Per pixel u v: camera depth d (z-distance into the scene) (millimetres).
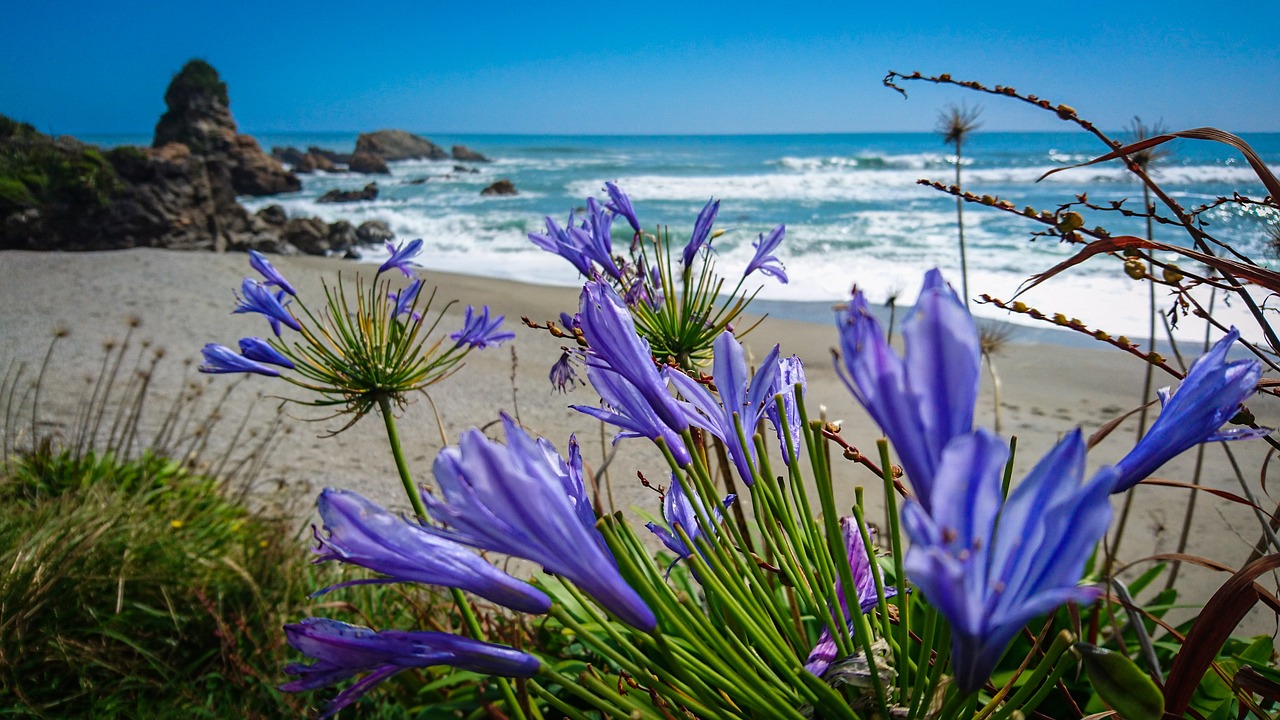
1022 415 7414
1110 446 6559
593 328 1038
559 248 2141
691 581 2303
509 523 760
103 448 7254
